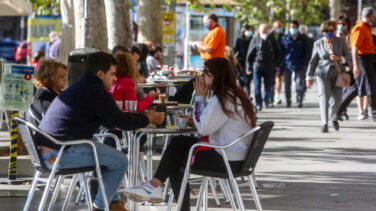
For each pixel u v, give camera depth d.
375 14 25.72
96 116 10.44
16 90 14.48
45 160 10.31
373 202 13.17
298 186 14.58
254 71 32.16
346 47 23.08
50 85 12.33
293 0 63.41
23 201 12.90
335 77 23.16
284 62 34.53
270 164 17.36
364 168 16.95
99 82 10.41
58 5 39.50
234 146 10.07
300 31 35.59
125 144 13.09
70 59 15.74
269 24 61.38
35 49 47.59
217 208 12.41
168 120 17.23
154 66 24.83
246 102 10.20
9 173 14.66
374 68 27.20
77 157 10.26
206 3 40.97
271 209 12.43
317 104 37.56
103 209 10.70
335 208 12.60
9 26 82.69
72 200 13.04
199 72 20.78
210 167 10.09
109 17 25.98
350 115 31.33
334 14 65.38
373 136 23.05
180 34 63.19
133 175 11.28
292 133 23.72
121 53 12.87
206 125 10.04
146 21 34.69
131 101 12.55
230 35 60.50
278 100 36.56
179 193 10.45
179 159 10.58
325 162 17.72
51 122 10.38
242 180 14.46
